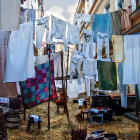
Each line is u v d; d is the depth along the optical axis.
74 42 5.81
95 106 9.62
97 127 7.79
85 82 11.90
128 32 8.85
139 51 5.98
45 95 7.42
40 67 7.37
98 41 6.02
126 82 6.04
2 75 4.82
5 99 7.21
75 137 5.50
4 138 4.87
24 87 7.18
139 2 8.31
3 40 4.72
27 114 10.38
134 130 7.28
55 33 5.59
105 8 13.33
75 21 5.91
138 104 8.78
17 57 4.65
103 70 6.90
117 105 9.91
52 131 7.24
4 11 3.90
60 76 9.44
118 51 6.01
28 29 4.71
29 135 6.75
